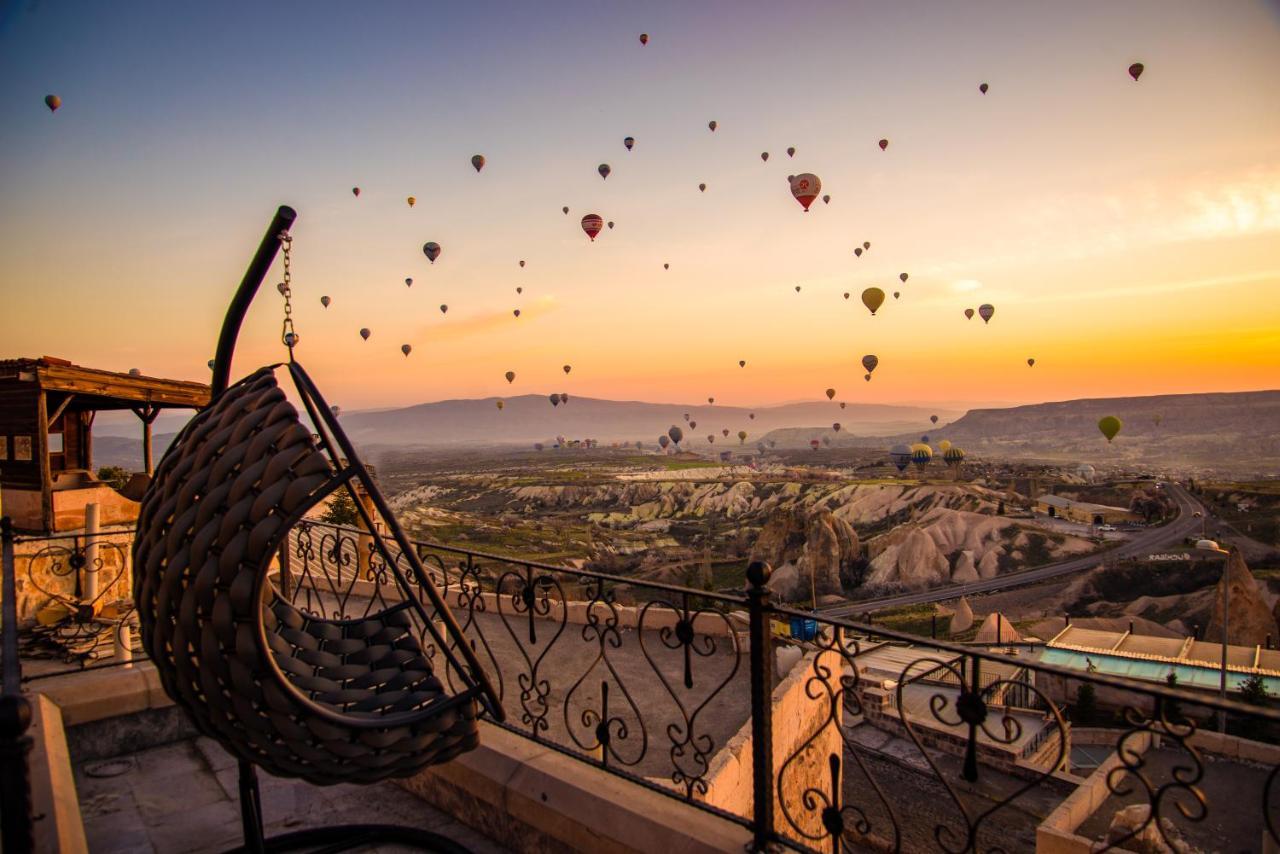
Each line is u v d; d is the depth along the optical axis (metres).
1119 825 11.03
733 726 6.28
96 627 6.34
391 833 3.25
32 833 1.80
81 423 10.29
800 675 7.49
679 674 7.47
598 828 2.99
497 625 9.12
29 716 1.80
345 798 3.80
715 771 5.33
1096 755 18.11
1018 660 2.22
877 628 2.54
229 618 2.03
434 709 2.50
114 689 4.31
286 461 2.09
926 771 17.44
